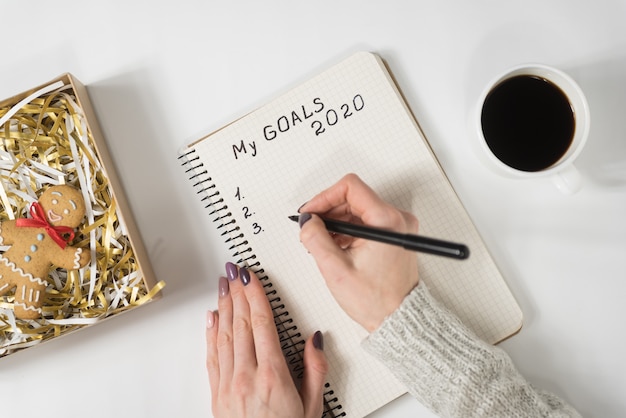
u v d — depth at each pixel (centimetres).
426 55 69
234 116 69
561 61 68
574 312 68
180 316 69
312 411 63
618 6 68
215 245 68
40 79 69
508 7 69
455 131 69
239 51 69
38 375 69
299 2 69
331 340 67
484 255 65
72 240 64
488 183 68
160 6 69
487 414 57
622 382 67
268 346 63
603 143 68
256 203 67
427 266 66
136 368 69
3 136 64
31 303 61
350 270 55
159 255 68
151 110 69
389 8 69
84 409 69
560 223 68
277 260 67
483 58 69
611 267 67
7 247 61
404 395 68
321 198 58
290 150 67
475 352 58
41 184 65
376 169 67
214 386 66
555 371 68
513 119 61
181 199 69
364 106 67
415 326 57
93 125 65
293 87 68
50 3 69
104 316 63
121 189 68
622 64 68
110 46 69
